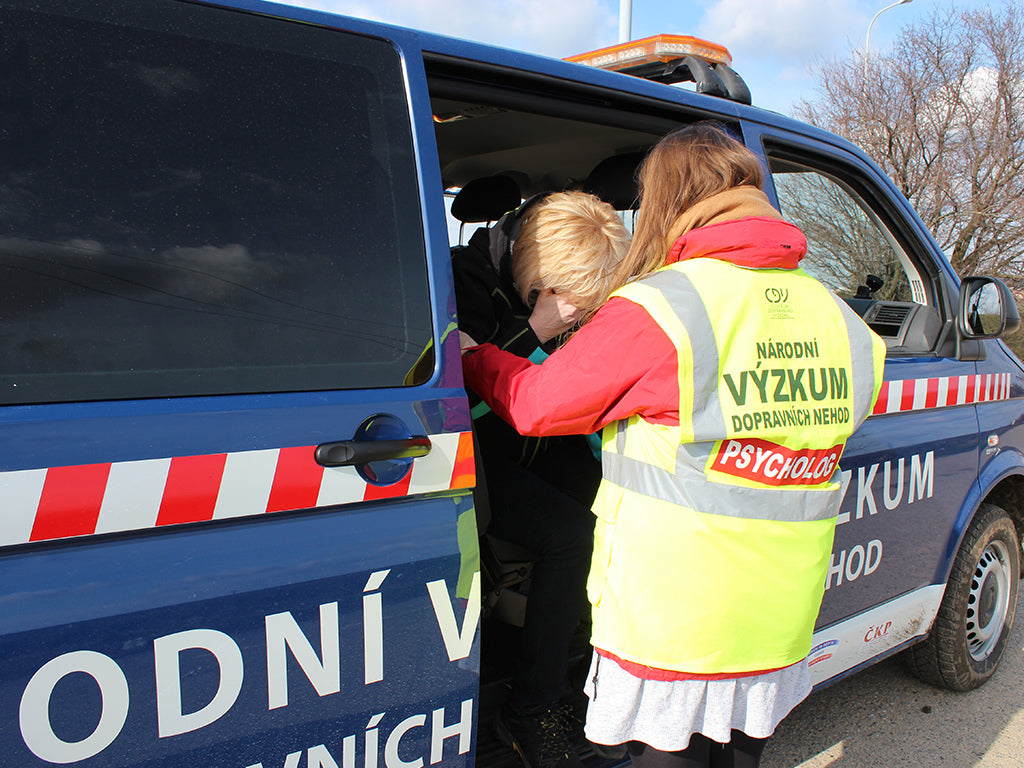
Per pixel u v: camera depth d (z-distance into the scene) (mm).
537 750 1773
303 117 1327
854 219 2557
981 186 13820
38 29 1123
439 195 1459
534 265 1659
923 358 2469
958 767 2486
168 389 1156
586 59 2375
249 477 1185
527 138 2461
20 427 1042
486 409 1796
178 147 1212
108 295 1136
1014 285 13359
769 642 1355
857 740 2633
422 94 1471
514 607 1923
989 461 2727
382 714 1318
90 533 1079
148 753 1125
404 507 1342
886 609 2430
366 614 1283
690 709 1350
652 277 1360
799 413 1330
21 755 1038
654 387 1276
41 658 1044
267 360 1240
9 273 1073
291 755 1242
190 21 1241
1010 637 3400
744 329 1303
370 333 1340
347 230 1344
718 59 2232
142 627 1109
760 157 2148
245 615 1182
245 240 1249
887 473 2289
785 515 1338
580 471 2133
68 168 1128
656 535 1312
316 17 1365
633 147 2541
